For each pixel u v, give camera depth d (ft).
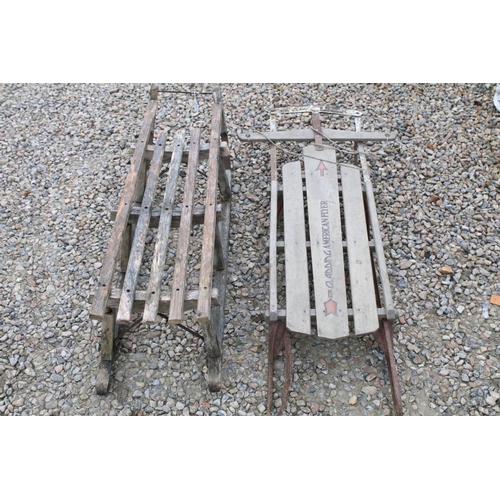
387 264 11.90
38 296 11.73
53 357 10.77
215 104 12.55
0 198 13.74
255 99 15.99
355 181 12.08
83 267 12.23
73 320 11.30
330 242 10.96
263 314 10.91
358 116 13.41
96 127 15.55
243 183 13.79
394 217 12.77
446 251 12.09
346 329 9.77
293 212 11.59
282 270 12.01
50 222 13.17
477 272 11.66
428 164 13.85
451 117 15.01
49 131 15.49
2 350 10.85
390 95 15.87
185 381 10.36
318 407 9.93
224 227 12.41
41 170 14.42
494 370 10.21
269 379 10.05
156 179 10.93
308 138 12.87
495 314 11.01
